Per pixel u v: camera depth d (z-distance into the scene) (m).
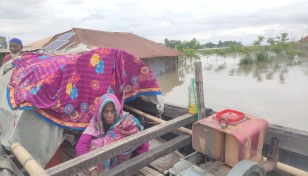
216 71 20.88
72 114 3.00
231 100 9.88
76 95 3.04
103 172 2.47
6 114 2.85
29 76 3.05
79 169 1.99
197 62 2.93
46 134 2.79
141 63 3.68
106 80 3.25
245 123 2.12
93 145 2.51
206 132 2.15
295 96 10.29
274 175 2.69
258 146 2.15
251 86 12.90
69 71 3.03
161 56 17.86
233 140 1.98
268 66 24.31
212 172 2.02
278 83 13.73
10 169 2.37
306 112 8.03
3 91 3.41
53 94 2.91
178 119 2.91
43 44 15.33
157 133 2.61
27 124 2.66
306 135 2.49
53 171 1.87
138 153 2.75
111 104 2.49
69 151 3.42
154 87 3.76
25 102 2.66
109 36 18.11
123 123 2.59
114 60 3.35
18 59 3.72
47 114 2.79
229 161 2.04
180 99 10.48
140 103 4.29
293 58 31.45
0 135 2.82
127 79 3.61
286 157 2.67
